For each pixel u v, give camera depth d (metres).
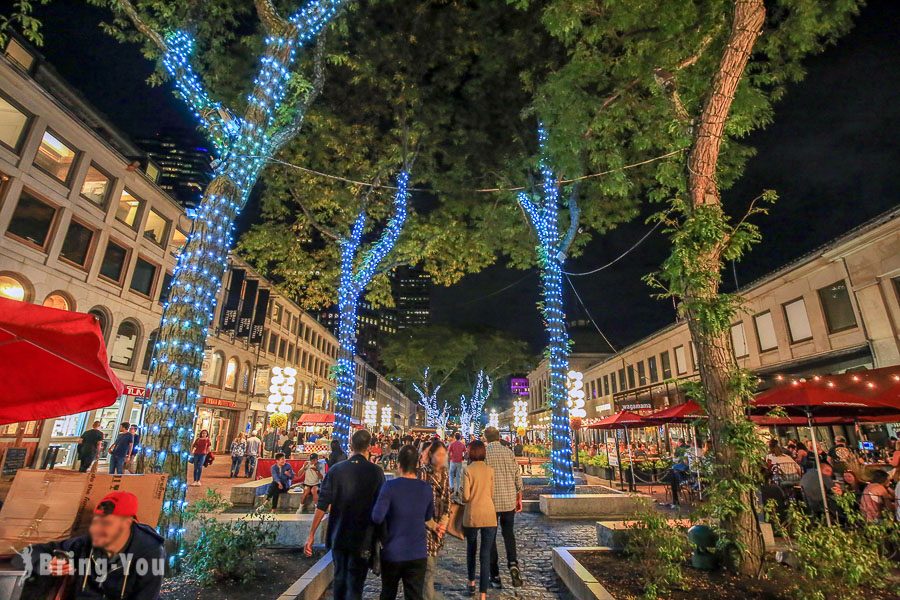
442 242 18.08
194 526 6.67
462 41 13.66
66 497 3.50
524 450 32.44
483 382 54.25
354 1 9.95
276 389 22.81
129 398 22.61
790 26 9.52
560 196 15.81
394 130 15.30
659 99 10.85
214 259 6.58
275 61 7.73
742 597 4.84
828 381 9.51
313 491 10.66
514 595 5.90
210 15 10.62
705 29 9.04
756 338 18.98
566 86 11.05
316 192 15.86
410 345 48.94
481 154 16.19
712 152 6.76
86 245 20.25
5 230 16.50
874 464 11.62
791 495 9.91
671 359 26.08
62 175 18.89
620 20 9.60
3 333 3.19
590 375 40.72
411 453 4.52
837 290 15.28
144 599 2.77
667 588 5.05
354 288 15.51
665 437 24.66
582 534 9.57
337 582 4.38
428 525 4.31
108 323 21.41
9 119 16.75
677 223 6.59
